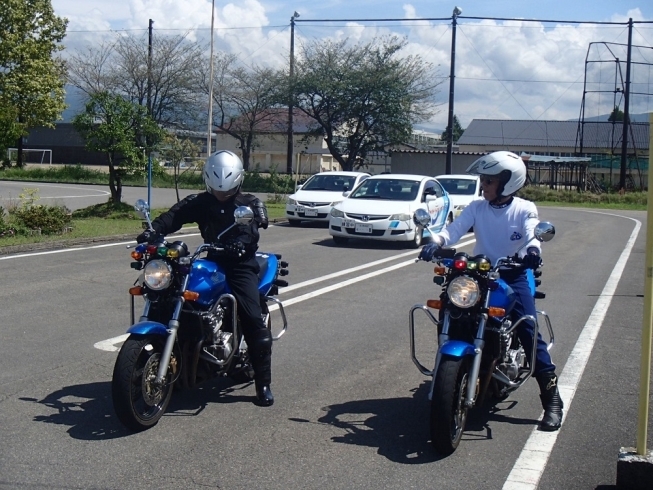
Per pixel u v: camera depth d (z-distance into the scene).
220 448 4.97
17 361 6.85
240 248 5.37
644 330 4.41
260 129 56.19
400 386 6.41
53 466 4.64
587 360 7.36
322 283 11.55
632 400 6.12
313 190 21.77
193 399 5.96
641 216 31.25
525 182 5.47
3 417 5.46
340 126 49.28
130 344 5.07
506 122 78.44
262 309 6.07
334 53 47.75
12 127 17.25
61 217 16.22
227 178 5.46
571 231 22.31
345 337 8.10
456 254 5.04
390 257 14.85
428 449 5.02
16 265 12.16
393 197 17.39
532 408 5.90
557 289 11.49
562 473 4.66
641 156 57.75
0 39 32.41
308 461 4.79
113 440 5.07
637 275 13.16
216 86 52.72
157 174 21.56
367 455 4.90
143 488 4.36
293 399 6.02
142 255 5.24
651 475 4.28
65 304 9.28
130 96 46.66
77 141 74.19
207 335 5.39
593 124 75.06
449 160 41.72
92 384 6.25
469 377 4.92
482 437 5.26
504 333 5.08
